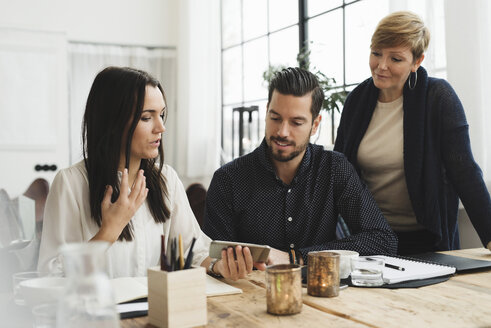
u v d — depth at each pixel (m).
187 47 5.00
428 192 1.77
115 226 1.26
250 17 4.75
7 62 4.56
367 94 1.92
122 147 1.39
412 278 1.24
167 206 1.52
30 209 2.15
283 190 1.63
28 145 4.62
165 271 0.91
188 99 5.00
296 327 0.90
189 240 1.53
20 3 4.69
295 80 1.47
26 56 4.61
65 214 1.36
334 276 1.10
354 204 1.62
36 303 0.98
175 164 5.29
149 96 1.35
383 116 1.90
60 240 1.33
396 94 1.85
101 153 1.36
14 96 4.58
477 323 0.91
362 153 1.94
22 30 4.60
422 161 1.77
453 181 1.74
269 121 1.52
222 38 5.23
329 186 1.64
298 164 1.62
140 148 1.37
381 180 1.92
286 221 1.63
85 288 0.67
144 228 1.45
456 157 1.71
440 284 1.21
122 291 1.09
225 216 1.64
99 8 4.97
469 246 2.28
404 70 1.72
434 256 1.52
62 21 4.84
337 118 3.38
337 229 1.81
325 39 3.71
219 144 4.92
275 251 1.43
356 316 0.96
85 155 1.42
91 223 1.40
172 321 0.89
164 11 5.23
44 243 1.33
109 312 0.69
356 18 3.36
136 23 5.11
